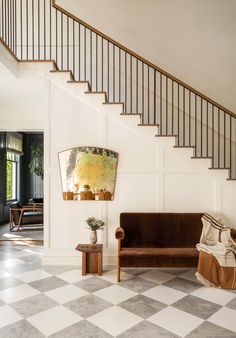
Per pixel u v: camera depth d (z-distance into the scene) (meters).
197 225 3.95
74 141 4.13
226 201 4.15
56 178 4.12
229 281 3.22
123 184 4.16
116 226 4.14
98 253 3.66
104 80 5.52
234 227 4.14
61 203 4.11
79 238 4.11
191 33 5.57
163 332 2.31
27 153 10.50
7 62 3.68
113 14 5.57
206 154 5.41
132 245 3.89
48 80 4.12
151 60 5.55
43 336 2.25
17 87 4.50
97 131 4.15
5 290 3.14
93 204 4.13
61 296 2.98
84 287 3.23
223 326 2.42
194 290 3.18
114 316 2.57
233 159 5.44
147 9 5.59
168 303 2.84
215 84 5.51
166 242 3.90
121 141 4.16
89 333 2.29
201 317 2.57
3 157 8.30
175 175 4.18
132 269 3.89
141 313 2.63
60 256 4.08
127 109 5.49
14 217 6.73
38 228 7.04
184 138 4.95
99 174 4.10
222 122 5.45
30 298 2.93
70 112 4.13
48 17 5.56
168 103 5.48
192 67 5.54
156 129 4.16
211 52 5.54
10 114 5.68
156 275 3.66
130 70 5.29
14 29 5.30
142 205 4.16
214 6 5.59
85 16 5.58
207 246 3.55
